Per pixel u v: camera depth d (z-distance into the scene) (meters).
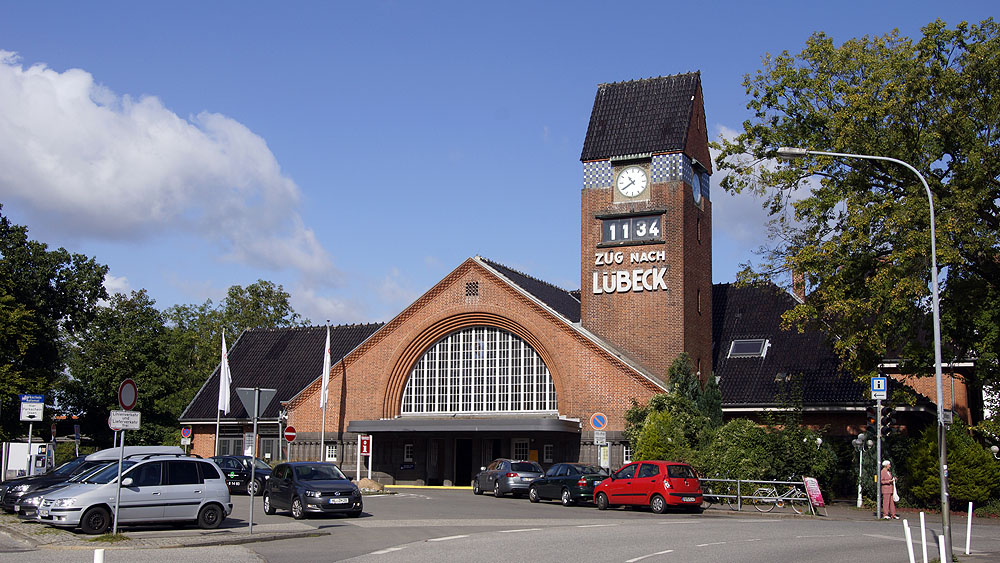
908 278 30.44
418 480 46.75
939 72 31.70
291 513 29.16
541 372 45.19
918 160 32.44
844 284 33.31
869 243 32.56
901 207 30.98
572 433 43.53
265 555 18.77
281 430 50.12
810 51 35.66
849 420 40.75
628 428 41.47
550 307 45.62
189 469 24.59
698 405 41.66
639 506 33.66
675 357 43.28
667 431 38.78
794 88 35.84
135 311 62.53
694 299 45.19
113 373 60.06
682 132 45.22
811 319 35.09
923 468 33.44
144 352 61.53
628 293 44.88
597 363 43.53
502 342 46.34
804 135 36.00
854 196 32.59
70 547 19.98
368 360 48.69
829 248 33.00
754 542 20.80
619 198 45.72
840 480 39.78
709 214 48.38
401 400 48.03
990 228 32.22
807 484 31.19
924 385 43.31
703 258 46.88
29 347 50.56
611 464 42.22
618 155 45.78
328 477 29.14
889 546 20.38
